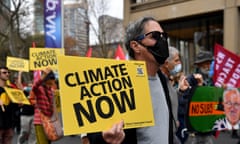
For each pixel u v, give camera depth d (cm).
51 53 692
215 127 471
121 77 204
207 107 463
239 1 1454
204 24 1655
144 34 232
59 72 190
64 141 959
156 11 1792
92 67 198
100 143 202
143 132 212
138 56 236
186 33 1748
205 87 459
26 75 2228
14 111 682
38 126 543
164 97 233
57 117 416
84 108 192
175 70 405
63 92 190
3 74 676
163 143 217
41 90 422
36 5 3056
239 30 1472
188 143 570
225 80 561
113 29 3850
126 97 203
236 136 962
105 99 198
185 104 443
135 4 1889
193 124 453
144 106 206
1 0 2555
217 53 565
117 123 194
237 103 485
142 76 210
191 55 1725
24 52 3055
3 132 673
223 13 1522
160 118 221
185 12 1667
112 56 3694
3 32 2939
